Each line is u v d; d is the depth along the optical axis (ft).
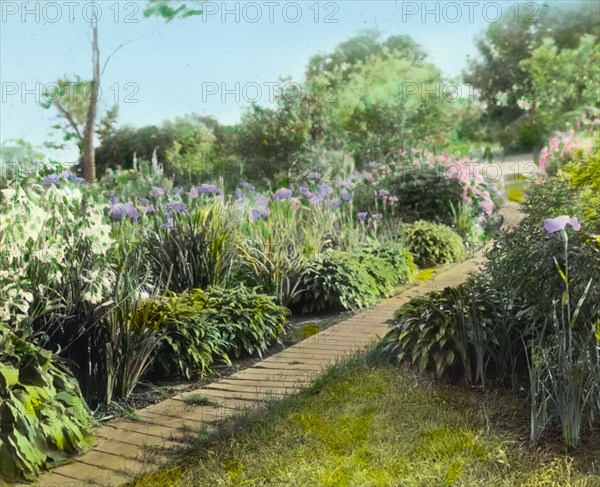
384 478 10.98
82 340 15.66
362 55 68.23
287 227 28.63
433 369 15.57
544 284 13.38
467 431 12.39
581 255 12.88
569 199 15.15
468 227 37.99
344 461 11.64
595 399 12.54
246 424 13.66
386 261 29.53
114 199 24.71
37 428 12.42
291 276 25.67
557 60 57.52
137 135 61.21
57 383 13.74
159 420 14.67
